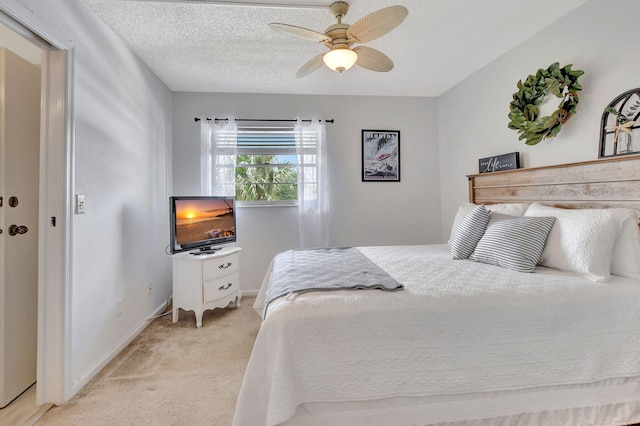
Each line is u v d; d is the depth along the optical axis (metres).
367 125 3.53
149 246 2.68
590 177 1.81
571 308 1.24
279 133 3.43
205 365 1.91
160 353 2.07
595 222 1.50
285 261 2.01
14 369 1.59
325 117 3.47
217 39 2.25
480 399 1.19
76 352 1.66
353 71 2.87
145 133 2.63
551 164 2.17
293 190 3.47
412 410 1.17
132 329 2.34
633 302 1.28
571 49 1.99
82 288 1.73
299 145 3.30
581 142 1.94
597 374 1.23
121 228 2.20
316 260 1.98
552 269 1.64
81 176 1.73
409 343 1.17
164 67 2.71
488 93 2.77
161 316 2.76
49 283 1.56
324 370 1.13
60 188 1.58
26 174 1.68
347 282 1.42
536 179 2.20
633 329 1.26
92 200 1.84
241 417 1.09
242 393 1.11
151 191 2.74
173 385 1.70
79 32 1.73
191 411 1.48
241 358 1.99
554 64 2.05
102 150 1.96
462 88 3.15
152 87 2.78
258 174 3.44
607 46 1.78
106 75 2.02
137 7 1.85
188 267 2.55
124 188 2.25
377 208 3.56
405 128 3.59
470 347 1.19
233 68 2.74
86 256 1.77
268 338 1.14
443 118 3.51
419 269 1.71
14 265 1.60
